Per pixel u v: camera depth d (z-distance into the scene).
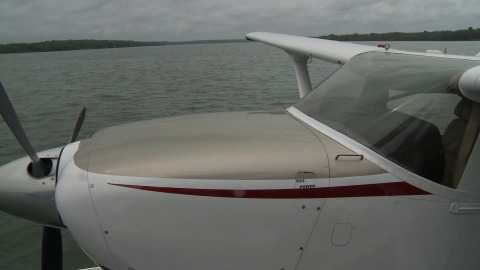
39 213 2.45
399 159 2.06
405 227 2.02
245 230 1.97
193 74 29.50
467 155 2.07
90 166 2.08
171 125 2.50
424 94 2.29
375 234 2.01
